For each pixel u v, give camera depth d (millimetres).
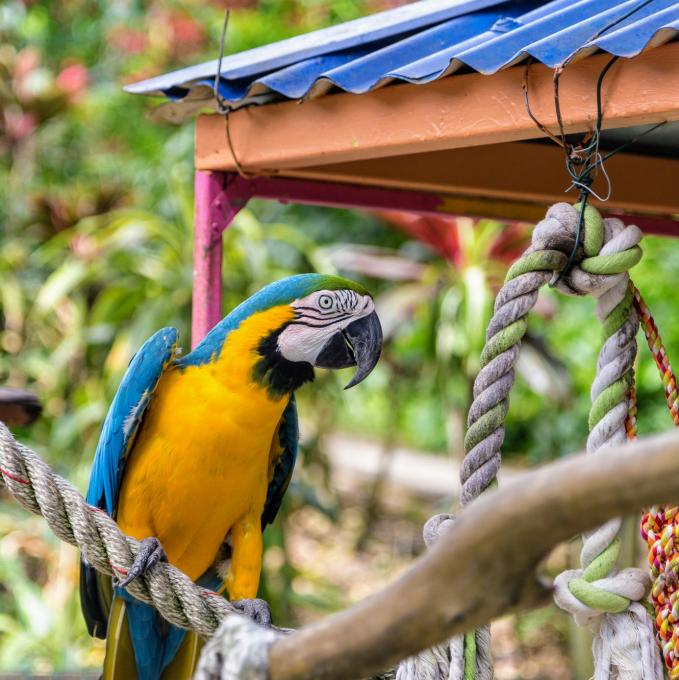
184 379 2820
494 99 2264
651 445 1017
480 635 1910
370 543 8625
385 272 6672
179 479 2805
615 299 1868
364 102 2611
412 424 11000
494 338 1866
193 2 8344
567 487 1046
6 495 6828
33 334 7348
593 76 2051
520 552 1098
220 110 2996
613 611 1776
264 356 2781
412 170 3350
